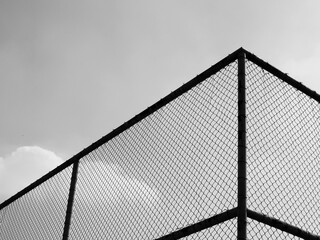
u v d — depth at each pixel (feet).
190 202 8.06
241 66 8.06
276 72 8.95
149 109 10.20
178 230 7.97
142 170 9.79
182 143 8.87
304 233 7.93
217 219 7.18
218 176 7.66
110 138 11.46
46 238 12.75
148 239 8.81
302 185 8.54
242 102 7.68
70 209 11.93
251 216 7.06
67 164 13.00
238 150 7.30
